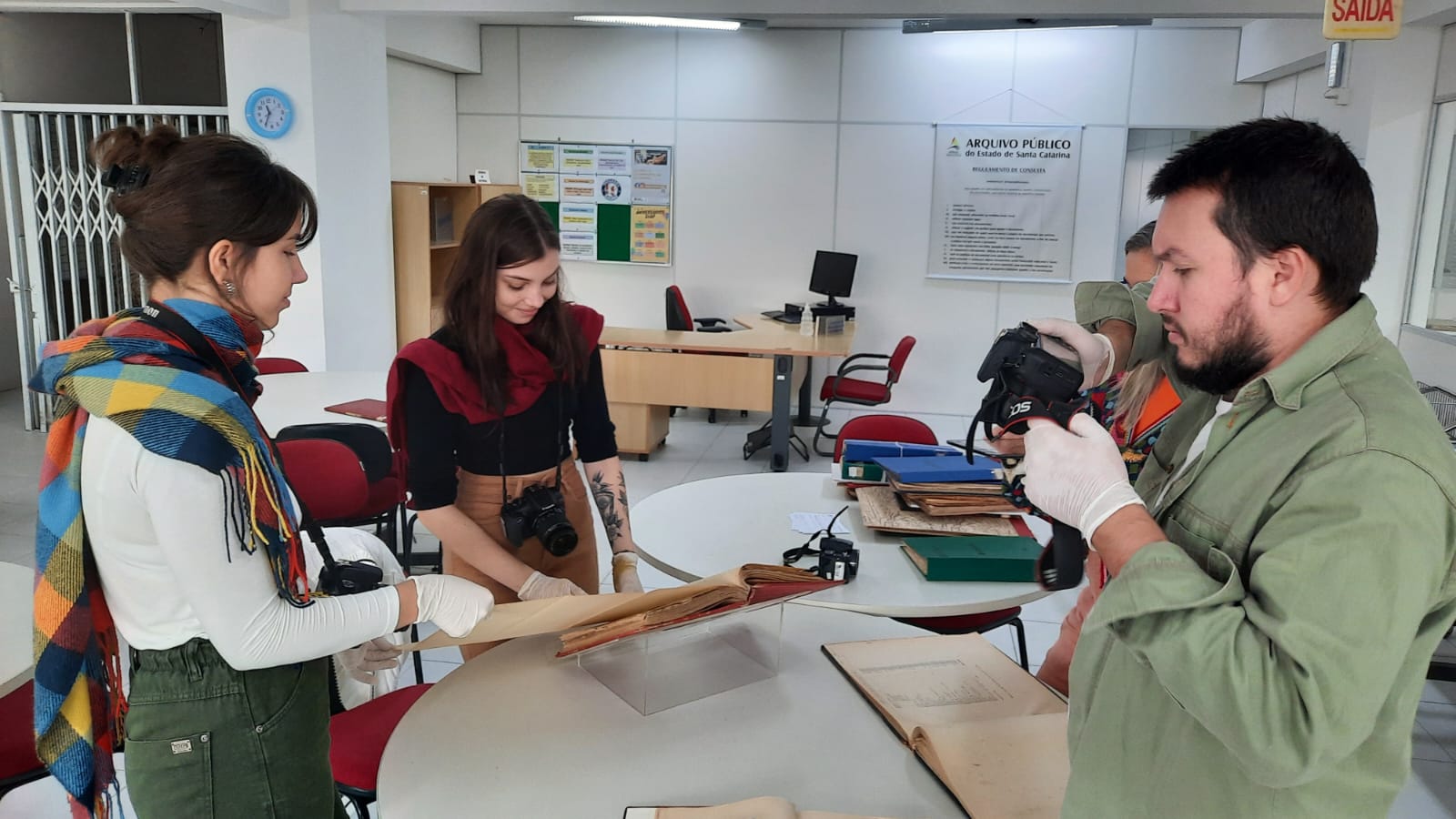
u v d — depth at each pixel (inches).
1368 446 30.8
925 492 85.7
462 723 55.6
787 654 64.9
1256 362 35.0
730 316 283.6
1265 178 32.4
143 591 45.5
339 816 56.5
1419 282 184.1
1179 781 35.5
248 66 203.5
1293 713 29.5
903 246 272.4
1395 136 182.5
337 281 215.0
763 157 273.7
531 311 71.4
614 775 50.7
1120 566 33.6
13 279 232.8
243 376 50.7
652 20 233.1
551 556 78.0
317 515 110.2
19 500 187.3
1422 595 29.8
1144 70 253.4
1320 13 178.9
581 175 282.8
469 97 284.4
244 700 47.3
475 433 73.4
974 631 98.2
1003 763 50.4
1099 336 50.7
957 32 256.4
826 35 265.0
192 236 44.9
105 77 249.9
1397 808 97.5
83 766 48.3
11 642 65.3
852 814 47.5
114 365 43.4
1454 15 167.9
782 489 102.7
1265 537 32.2
